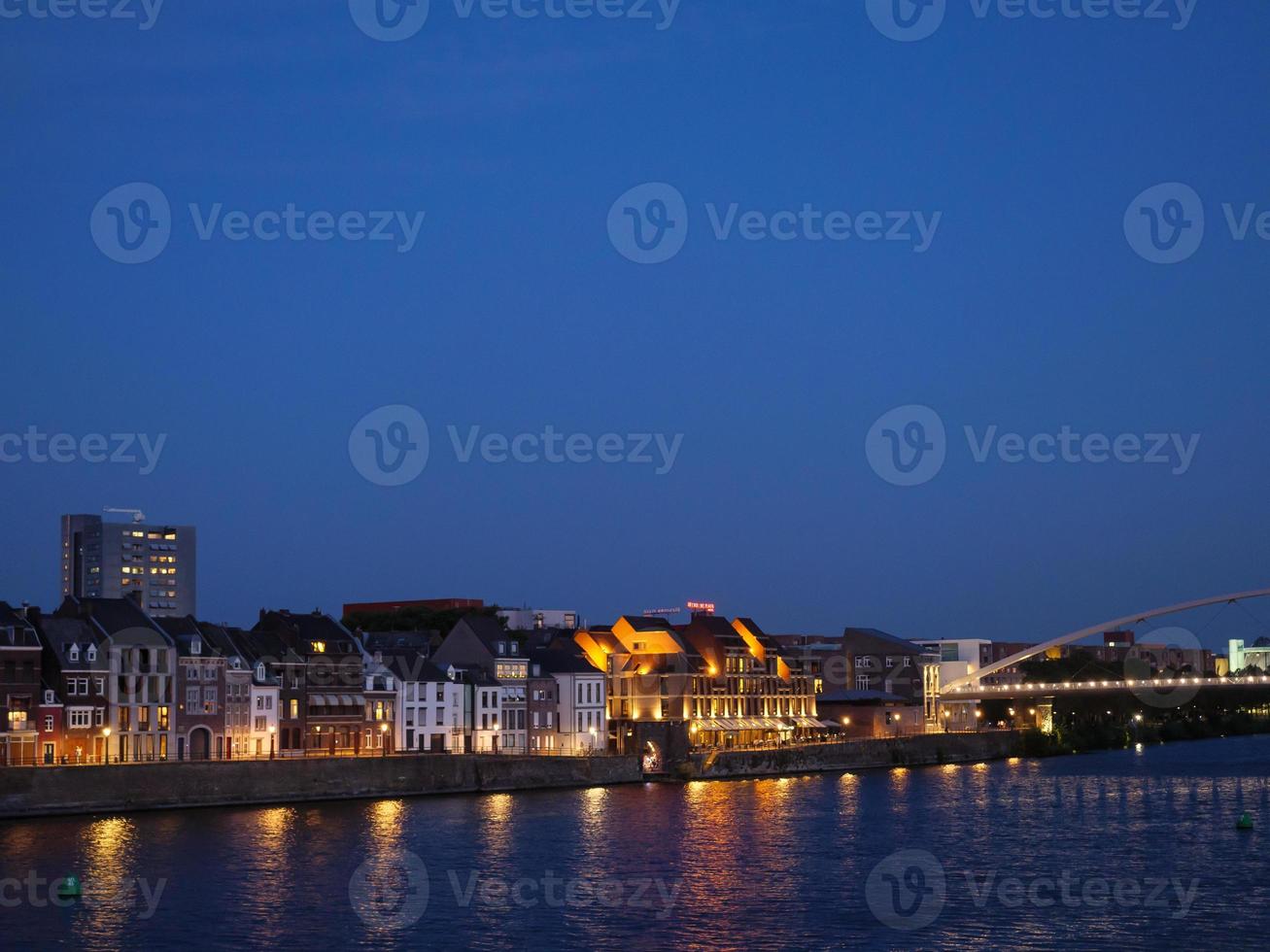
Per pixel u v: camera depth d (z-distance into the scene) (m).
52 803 154.88
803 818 166.00
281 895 113.31
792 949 98.06
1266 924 105.44
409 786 185.62
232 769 168.75
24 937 99.56
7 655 169.12
